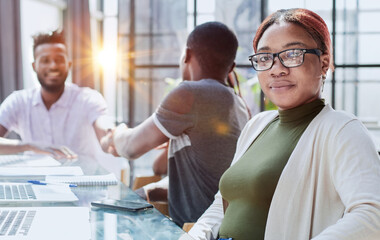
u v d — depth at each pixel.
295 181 1.02
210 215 1.34
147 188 2.04
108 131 2.63
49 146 2.20
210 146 1.76
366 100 4.04
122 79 4.20
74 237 0.83
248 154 1.23
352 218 0.84
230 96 1.82
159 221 0.98
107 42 5.95
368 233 0.83
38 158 2.05
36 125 2.72
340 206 0.97
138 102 4.18
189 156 1.77
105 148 2.26
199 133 1.76
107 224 0.96
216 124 1.77
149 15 4.14
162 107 1.81
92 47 5.12
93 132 2.79
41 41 2.68
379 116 4.10
